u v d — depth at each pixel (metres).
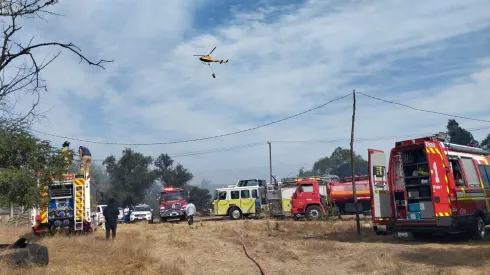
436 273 9.72
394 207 15.62
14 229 24.00
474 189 15.66
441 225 14.30
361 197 30.66
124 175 69.56
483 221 15.71
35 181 11.45
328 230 20.92
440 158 14.78
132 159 69.69
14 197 11.04
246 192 35.88
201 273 11.32
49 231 18.72
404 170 15.41
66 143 13.71
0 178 10.41
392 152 15.69
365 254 12.98
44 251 10.99
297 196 28.84
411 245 14.54
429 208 14.74
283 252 14.38
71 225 18.95
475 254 11.91
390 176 15.78
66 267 11.05
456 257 11.63
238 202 35.75
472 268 10.15
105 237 18.31
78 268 11.07
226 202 35.91
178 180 72.12
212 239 18.86
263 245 16.33
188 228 25.20
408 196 15.22
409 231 15.15
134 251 13.68
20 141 10.67
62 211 18.89
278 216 33.72
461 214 14.65
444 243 14.70
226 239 19.14
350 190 30.81
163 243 17.36
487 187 16.59
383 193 16.58
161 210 36.53
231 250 15.46
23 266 10.30
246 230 22.88
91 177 20.39
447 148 15.37
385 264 10.98
